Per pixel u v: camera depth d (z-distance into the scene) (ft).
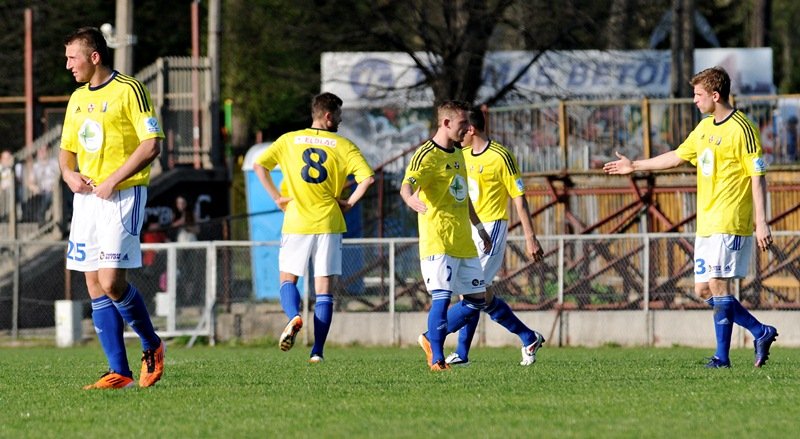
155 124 86.07
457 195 107.86
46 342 220.84
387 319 200.44
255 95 405.18
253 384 93.56
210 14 303.07
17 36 435.53
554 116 232.12
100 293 89.35
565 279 197.06
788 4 616.80
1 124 372.58
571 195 227.40
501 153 118.32
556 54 316.19
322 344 125.49
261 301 208.03
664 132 231.50
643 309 194.49
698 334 191.62
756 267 191.42
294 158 122.93
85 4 446.60
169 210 294.05
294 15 320.70
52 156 272.72
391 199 256.93
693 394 83.66
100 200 86.53
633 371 106.01
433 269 107.76
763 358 110.42
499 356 154.71
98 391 87.97
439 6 303.27
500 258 119.75
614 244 196.44
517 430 66.59
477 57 303.27
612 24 308.19
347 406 77.46
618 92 351.67
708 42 459.32
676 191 221.05
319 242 123.24
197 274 209.97
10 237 259.39
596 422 69.82
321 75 353.92
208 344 206.90
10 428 70.23
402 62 351.67
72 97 87.92
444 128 107.04
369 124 361.10
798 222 214.07
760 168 104.78
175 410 76.59
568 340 194.70
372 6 307.58
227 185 305.53
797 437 64.08
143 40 458.09
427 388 88.89
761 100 220.02
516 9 302.86
